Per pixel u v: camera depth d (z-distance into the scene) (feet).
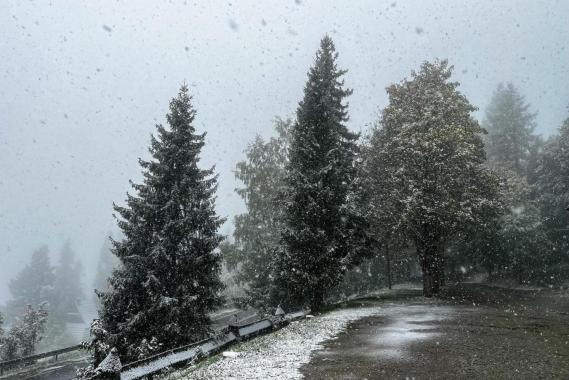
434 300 81.71
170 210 58.44
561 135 134.92
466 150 82.28
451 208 79.77
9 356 80.12
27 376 56.70
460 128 84.58
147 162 61.21
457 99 94.12
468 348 36.40
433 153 82.58
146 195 60.29
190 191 59.72
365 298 94.89
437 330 46.01
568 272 117.19
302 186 75.46
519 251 119.34
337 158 82.38
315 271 75.61
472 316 56.95
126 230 58.29
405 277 156.04
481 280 146.61
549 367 29.81
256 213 110.32
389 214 91.56
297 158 81.46
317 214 75.51
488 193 90.43
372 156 103.30
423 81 96.58
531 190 138.21
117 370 30.91
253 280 101.45
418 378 27.91
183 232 58.29
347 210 77.36
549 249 125.70
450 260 147.84
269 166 112.68
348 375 29.04
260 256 101.09
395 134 96.53
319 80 85.56
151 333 53.42
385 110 98.89
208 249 59.77
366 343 40.16
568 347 36.37
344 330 48.65
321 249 75.51
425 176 85.61
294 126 83.46
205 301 58.75
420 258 91.04
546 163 139.44
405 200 81.00
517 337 41.24
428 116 85.66
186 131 63.36
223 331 51.34
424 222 81.25
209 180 63.21
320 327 51.55
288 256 73.00
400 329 47.57
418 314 60.49
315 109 83.41
